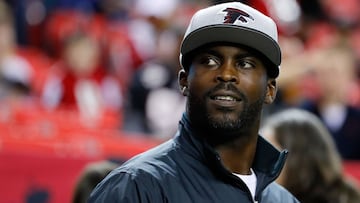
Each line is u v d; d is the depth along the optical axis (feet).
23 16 55.67
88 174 25.81
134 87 49.80
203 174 17.29
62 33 53.42
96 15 58.80
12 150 35.45
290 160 27.14
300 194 27.25
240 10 17.63
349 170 41.93
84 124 39.22
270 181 18.29
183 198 16.78
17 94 48.03
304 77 51.67
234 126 17.21
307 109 50.65
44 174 35.83
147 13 59.62
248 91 17.25
